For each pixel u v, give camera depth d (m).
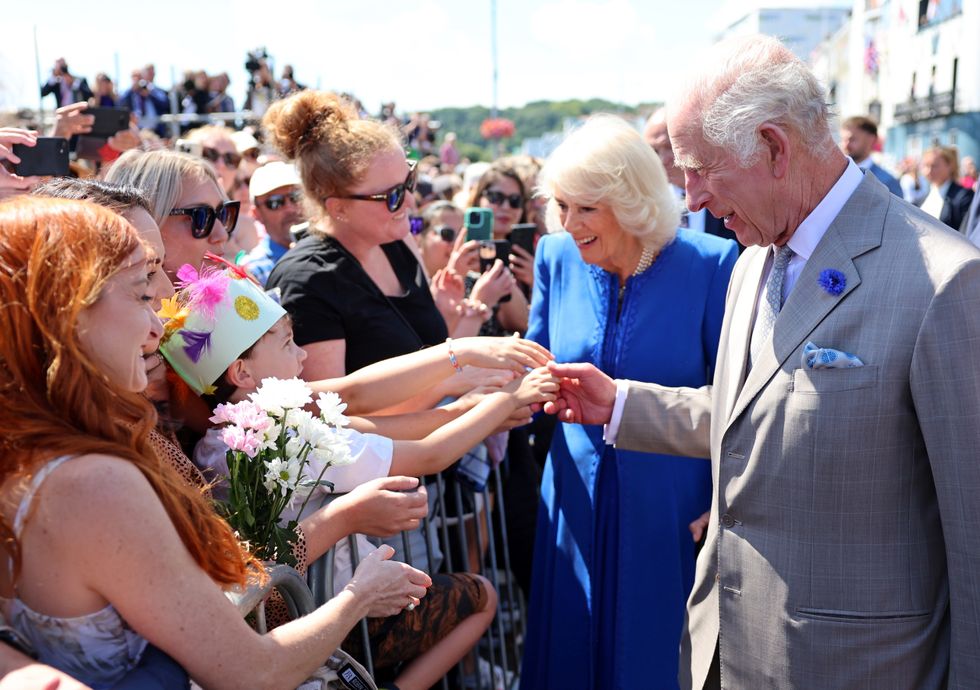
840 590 1.91
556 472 3.17
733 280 2.32
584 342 3.09
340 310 2.89
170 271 2.73
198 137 5.33
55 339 1.38
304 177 2.99
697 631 2.28
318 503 2.33
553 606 3.09
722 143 1.94
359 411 2.77
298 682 1.60
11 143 2.79
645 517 2.96
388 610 1.84
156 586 1.39
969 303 1.75
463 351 2.79
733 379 2.17
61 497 1.35
